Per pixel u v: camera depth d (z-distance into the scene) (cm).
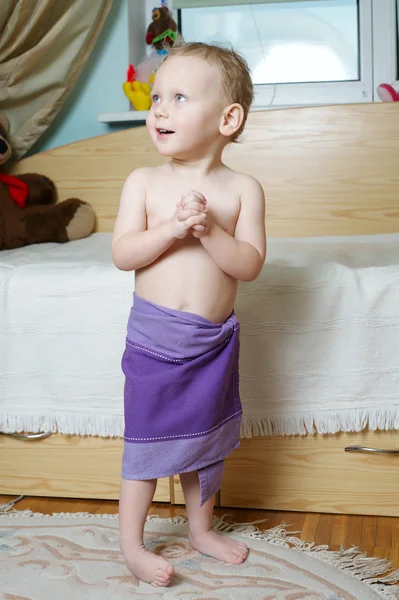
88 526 132
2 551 123
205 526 122
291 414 136
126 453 113
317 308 134
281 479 139
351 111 199
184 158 112
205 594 109
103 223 215
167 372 111
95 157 213
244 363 136
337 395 134
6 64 205
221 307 113
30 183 204
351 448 135
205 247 108
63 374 141
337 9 225
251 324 135
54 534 129
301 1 225
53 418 143
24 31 204
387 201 201
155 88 111
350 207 203
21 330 142
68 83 212
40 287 141
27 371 142
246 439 139
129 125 224
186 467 113
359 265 153
